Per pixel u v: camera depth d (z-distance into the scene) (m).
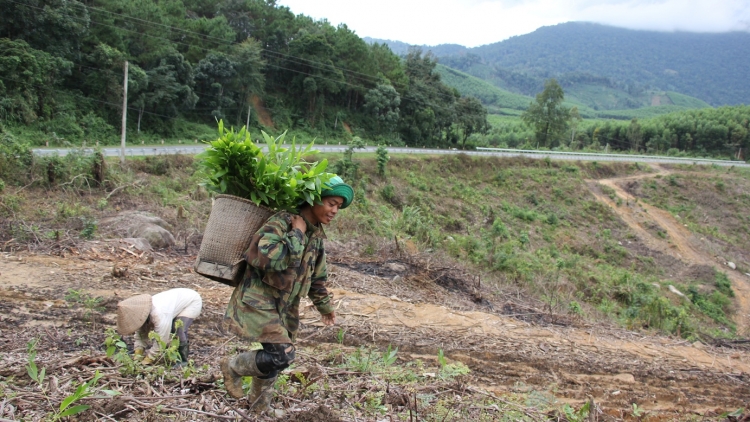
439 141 61.19
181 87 38.47
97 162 15.83
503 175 43.47
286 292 2.88
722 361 8.03
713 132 81.31
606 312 12.55
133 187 16.14
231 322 2.85
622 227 41.84
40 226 9.92
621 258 36.00
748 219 49.31
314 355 5.12
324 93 55.06
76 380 3.57
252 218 2.86
